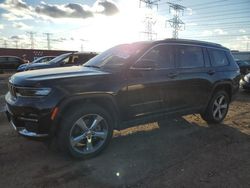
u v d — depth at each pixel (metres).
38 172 3.38
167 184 3.09
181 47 4.86
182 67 4.79
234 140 4.65
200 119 6.02
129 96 4.04
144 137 4.74
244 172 3.42
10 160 3.71
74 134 3.63
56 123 3.43
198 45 5.25
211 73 5.31
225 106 5.80
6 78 18.58
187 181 3.17
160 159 3.79
